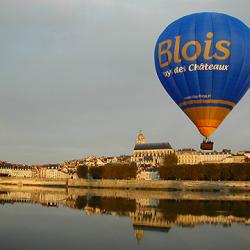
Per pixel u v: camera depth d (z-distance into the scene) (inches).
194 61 2945.4
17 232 3223.4
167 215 4328.3
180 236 3083.2
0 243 2785.4
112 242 2844.5
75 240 2920.8
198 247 2704.2
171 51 3038.9
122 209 4933.6
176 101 3129.9
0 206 5187.0
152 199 6530.5
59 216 4239.7
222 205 5349.4
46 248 2642.7
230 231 3287.4
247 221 3860.7
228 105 2997.0
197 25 3002.0
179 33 3031.5
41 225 3602.4
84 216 4232.3
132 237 3046.3
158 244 2787.9
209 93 2945.4
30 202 5871.1
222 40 2940.5
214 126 2979.8
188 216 4217.5
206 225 3602.4
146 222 3794.3
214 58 2920.8
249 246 2743.6
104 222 3811.5
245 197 6973.4
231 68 2942.9
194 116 3011.8
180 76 3009.4
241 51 2965.1
